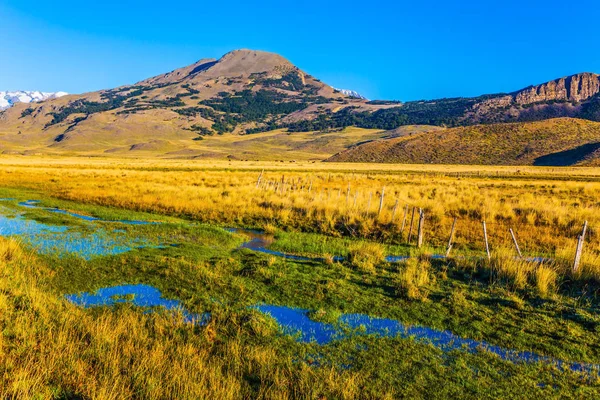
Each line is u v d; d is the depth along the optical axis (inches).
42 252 526.9
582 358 300.0
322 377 262.2
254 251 575.8
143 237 642.2
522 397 252.7
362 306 384.8
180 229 698.2
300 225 766.5
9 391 217.8
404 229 708.7
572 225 738.8
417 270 475.5
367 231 705.0
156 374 249.4
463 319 359.3
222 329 328.5
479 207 878.4
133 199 991.6
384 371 276.4
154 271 465.7
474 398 250.7
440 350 306.8
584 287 420.2
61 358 259.4
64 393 230.1
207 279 443.2
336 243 639.1
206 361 277.6
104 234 653.9
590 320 354.0
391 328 342.3
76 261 493.7
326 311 372.5
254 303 387.5
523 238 668.1
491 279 455.2
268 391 244.4
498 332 335.9
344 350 303.1
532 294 408.8
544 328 343.3
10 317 307.9
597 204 1011.9
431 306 386.0
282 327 339.0
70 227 703.1
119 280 437.1
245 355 287.0
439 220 782.5
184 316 353.7
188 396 228.8
